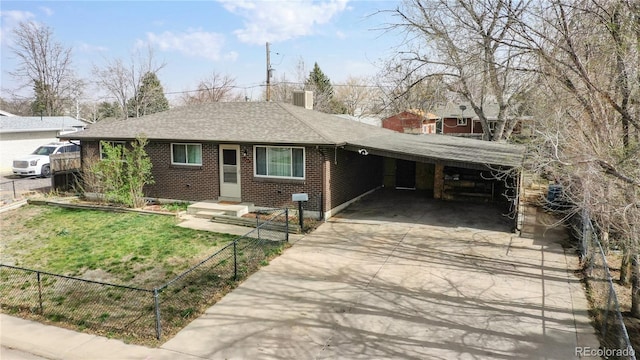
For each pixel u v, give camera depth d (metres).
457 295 8.70
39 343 7.18
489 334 7.19
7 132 27.16
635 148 6.37
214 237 12.48
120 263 10.58
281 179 14.76
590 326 7.46
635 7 6.19
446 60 18.67
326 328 7.43
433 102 22.03
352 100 62.72
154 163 16.81
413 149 15.06
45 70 49.31
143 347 6.93
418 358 6.49
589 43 6.82
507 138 21.86
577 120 7.27
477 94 23.14
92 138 17.19
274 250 11.34
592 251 9.79
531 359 6.44
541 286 9.13
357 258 10.88
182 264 10.43
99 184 17.09
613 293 6.86
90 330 7.54
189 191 16.41
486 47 8.67
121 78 46.88
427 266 10.30
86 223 14.17
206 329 7.44
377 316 7.84
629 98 6.73
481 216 15.06
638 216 6.60
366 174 18.84
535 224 13.97
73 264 10.59
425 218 14.78
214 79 57.34
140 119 18.80
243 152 15.26
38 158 25.03
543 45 6.97
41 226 14.00
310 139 14.02
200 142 15.61
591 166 6.46
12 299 8.82
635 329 7.65
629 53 6.45
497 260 10.70
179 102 64.06
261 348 6.82
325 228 13.55
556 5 6.68
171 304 8.36
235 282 9.37
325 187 14.32
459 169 17.64
